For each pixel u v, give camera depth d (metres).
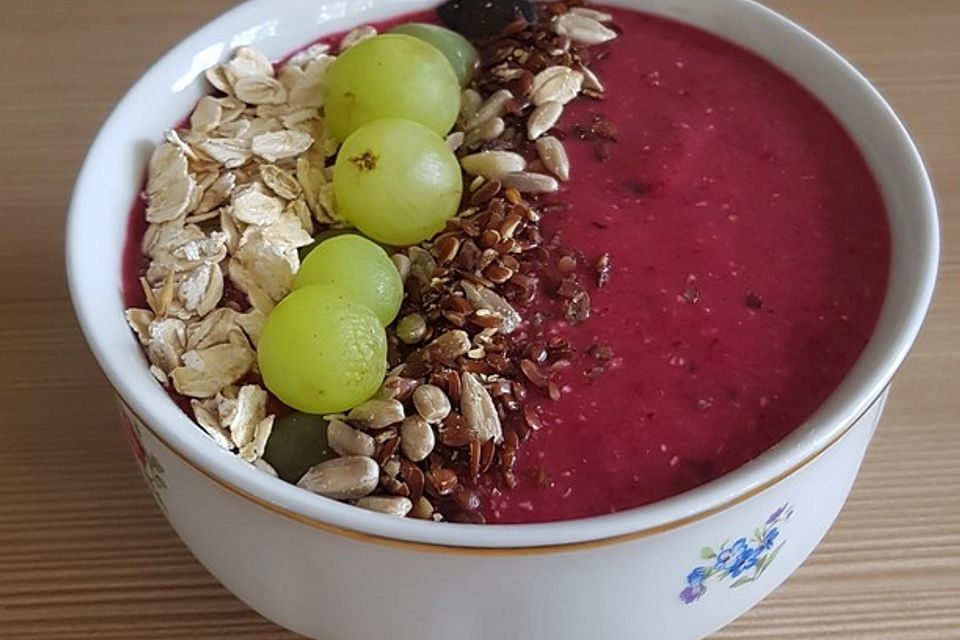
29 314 0.23
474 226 0.19
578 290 0.18
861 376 0.17
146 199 0.20
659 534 0.14
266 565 0.16
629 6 0.24
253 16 0.23
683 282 0.19
